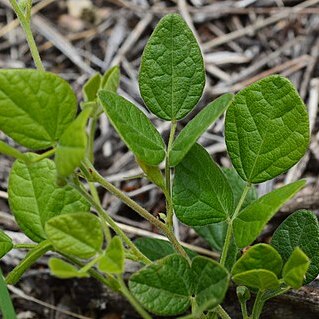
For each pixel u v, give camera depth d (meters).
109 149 0.46
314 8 0.51
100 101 0.27
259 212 0.26
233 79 0.49
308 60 0.48
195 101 0.29
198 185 0.28
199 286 0.27
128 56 0.51
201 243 0.40
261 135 0.29
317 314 0.35
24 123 0.26
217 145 0.45
